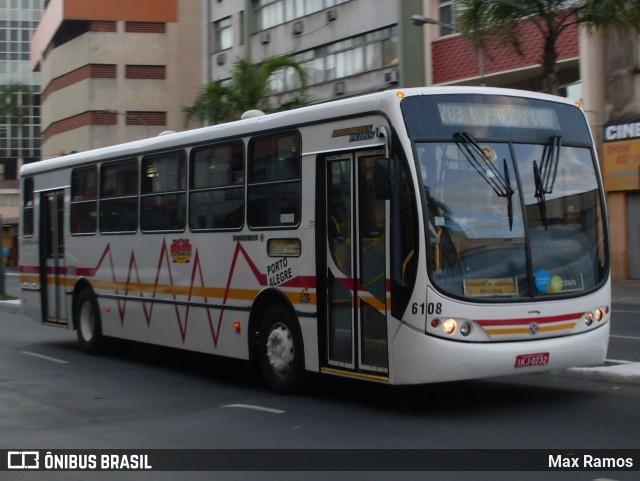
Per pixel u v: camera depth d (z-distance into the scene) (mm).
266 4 40812
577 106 10211
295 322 10531
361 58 35469
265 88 27781
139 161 13688
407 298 8914
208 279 12039
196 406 10531
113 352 15750
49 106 63219
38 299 16781
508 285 9180
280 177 10781
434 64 32719
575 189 9828
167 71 56656
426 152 9078
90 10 55500
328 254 10086
